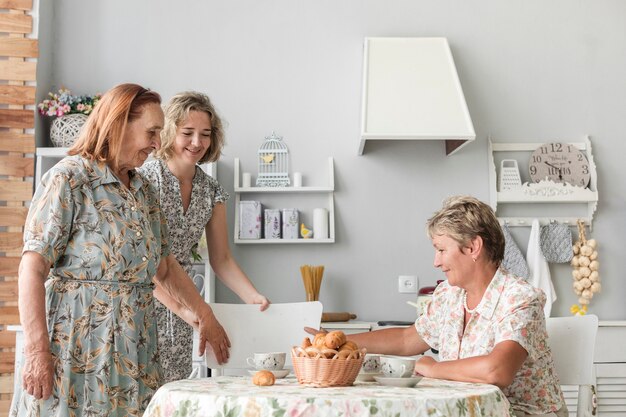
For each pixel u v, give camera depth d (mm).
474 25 4090
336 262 3949
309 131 4020
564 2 4102
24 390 1779
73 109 3811
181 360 2525
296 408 1345
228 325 2277
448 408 1390
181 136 2469
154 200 2115
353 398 1362
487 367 1783
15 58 3771
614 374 3525
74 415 1802
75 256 1852
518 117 4055
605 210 4016
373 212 3979
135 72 4043
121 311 1880
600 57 4094
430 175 4000
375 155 4004
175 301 2373
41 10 3867
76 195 1864
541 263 3889
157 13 4078
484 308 1962
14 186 3703
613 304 3969
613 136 4059
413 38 3941
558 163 3994
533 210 4012
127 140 1978
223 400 1386
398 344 2238
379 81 3773
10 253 3658
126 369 1865
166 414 1462
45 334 1766
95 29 4055
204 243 3609
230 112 4035
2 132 3727
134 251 1914
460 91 3748
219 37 4074
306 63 4059
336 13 4082
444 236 1992
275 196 3986
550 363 1984
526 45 4090
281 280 3934
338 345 1614
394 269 3951
